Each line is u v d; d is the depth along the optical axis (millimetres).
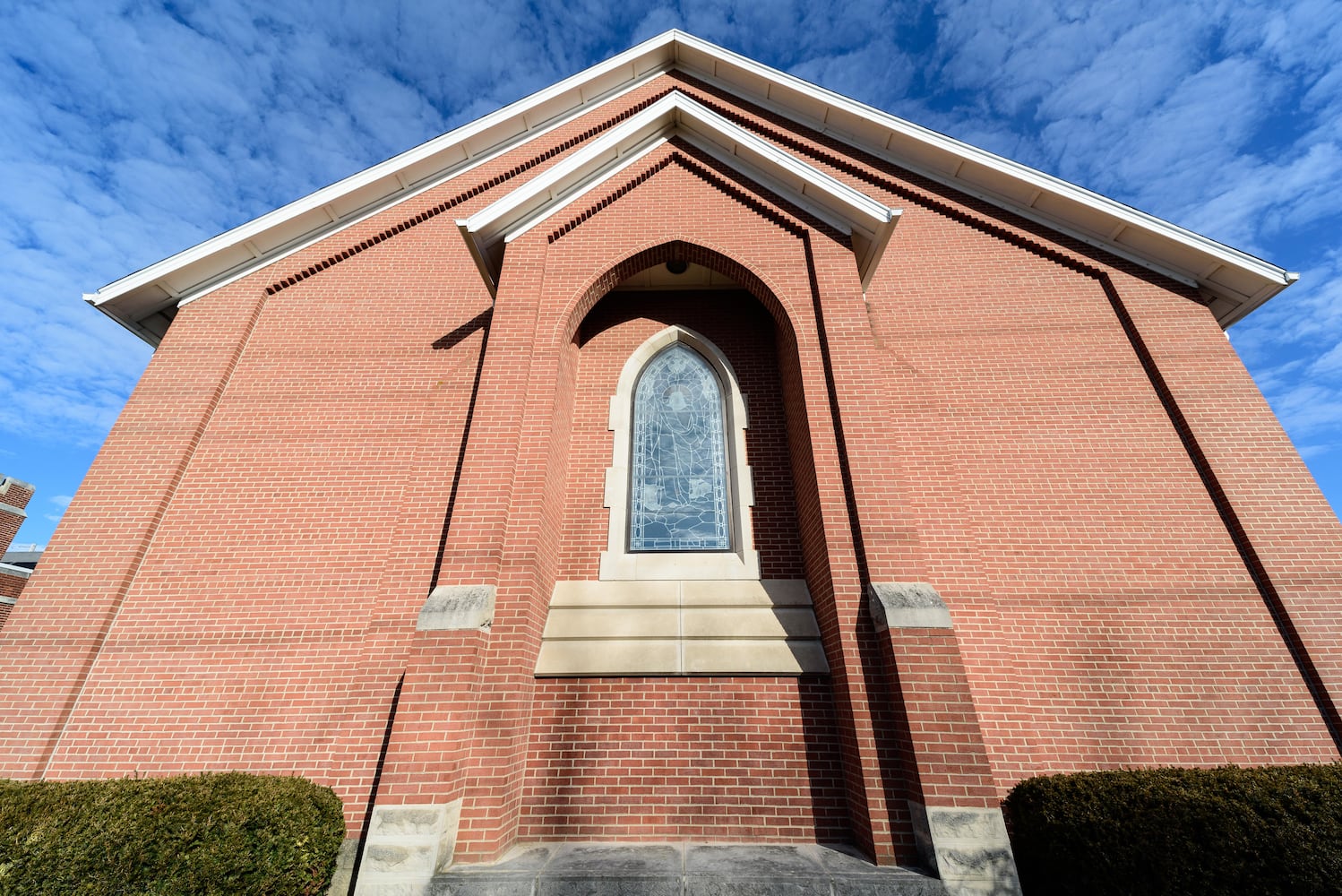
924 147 9625
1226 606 6520
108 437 7566
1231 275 8227
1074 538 6969
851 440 6355
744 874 4484
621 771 5746
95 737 6113
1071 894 4430
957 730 4883
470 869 4605
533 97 10234
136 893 3902
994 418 7719
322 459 7707
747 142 8055
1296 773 4438
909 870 4555
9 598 19781
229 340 8414
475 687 5262
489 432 6461
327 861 5133
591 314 8758
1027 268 8859
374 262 9281
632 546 7223
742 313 8727
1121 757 5883
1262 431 7340
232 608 6789
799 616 6430
